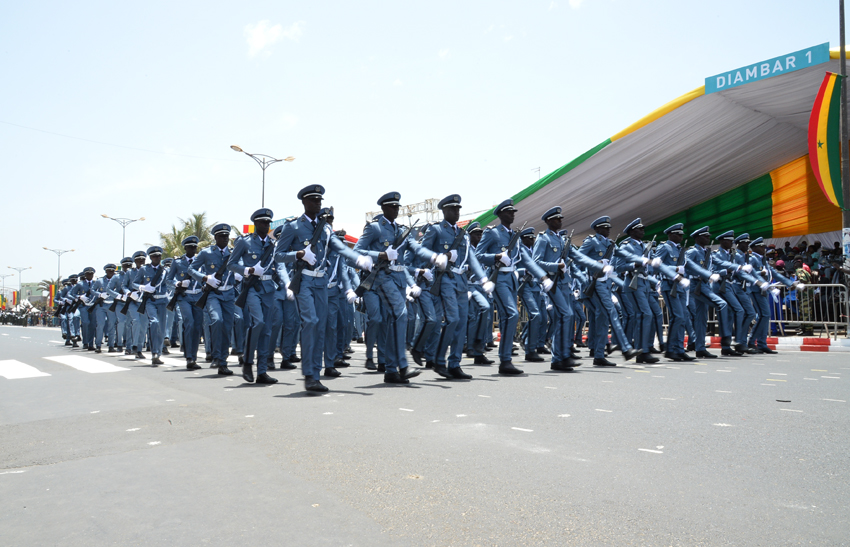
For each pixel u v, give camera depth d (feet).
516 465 12.96
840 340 42.19
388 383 26.43
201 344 59.00
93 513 10.87
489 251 30.48
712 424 16.53
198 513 10.71
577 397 21.33
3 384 28.89
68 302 63.62
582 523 9.75
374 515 10.39
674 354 35.78
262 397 23.00
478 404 20.24
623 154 53.52
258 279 28.60
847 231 45.47
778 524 9.56
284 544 9.30
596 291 32.27
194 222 161.27
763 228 68.08
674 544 8.89
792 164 63.57
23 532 10.07
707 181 63.05
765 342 40.04
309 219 24.49
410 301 34.37
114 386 27.50
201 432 17.03
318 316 24.34
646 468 12.58
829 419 17.02
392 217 27.12
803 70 45.93
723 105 50.21
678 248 37.27
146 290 39.09
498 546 9.00
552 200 60.03
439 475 12.41
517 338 51.31
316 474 12.75
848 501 10.53
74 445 16.01
